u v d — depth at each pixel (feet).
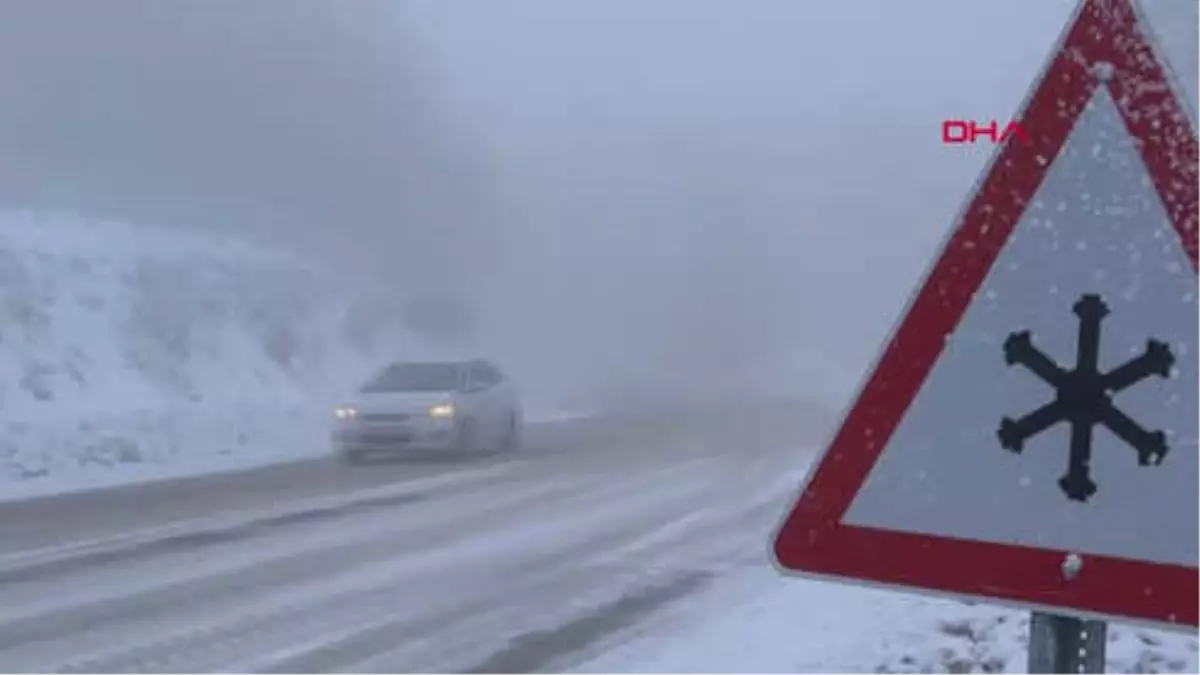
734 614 31.35
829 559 7.93
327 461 70.85
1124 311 7.44
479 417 72.95
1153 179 7.43
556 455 74.64
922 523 7.76
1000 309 7.66
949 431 7.73
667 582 35.83
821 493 7.95
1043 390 7.55
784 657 26.45
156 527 44.29
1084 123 7.55
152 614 30.73
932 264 7.80
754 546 41.93
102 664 26.16
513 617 31.14
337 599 32.94
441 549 40.78
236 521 45.98
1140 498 7.36
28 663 26.13
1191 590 7.27
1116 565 7.39
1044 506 7.53
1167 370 7.34
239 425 78.28
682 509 50.67
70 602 31.91
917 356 7.81
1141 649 24.45
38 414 74.95
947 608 29.99
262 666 26.27
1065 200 7.57
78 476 60.03
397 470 65.36
